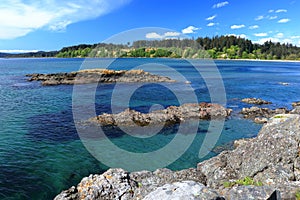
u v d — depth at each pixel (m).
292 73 84.06
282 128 10.54
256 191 7.02
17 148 16.72
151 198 6.45
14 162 14.62
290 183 8.01
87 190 10.07
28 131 20.31
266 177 9.28
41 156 15.59
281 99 38.12
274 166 9.44
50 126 21.72
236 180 9.68
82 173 13.62
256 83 57.19
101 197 9.84
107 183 10.16
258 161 9.91
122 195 9.88
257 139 11.09
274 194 6.88
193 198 6.11
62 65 102.88
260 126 23.27
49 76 58.66
